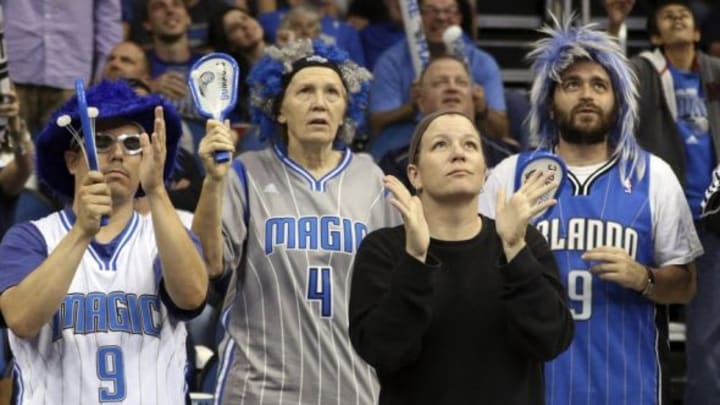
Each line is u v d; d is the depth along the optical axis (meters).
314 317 16.39
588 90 17.62
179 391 14.30
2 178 21.58
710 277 20.05
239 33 26.59
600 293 17.16
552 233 17.30
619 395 17.06
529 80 31.09
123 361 14.01
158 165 13.86
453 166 14.08
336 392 16.31
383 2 29.36
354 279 14.20
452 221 14.20
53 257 13.53
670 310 24.36
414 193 20.89
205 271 14.20
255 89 17.39
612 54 17.78
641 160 17.62
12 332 13.91
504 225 13.56
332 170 17.03
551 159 16.59
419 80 23.45
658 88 22.36
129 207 14.49
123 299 14.12
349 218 16.72
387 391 13.91
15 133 21.52
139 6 28.94
